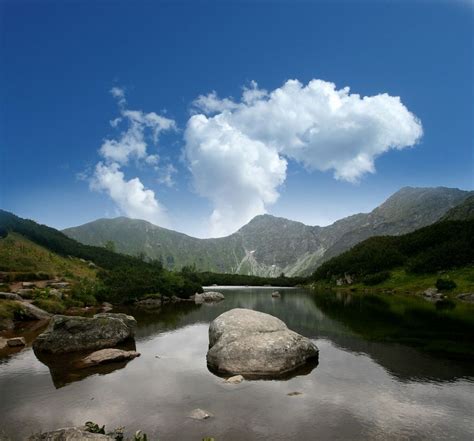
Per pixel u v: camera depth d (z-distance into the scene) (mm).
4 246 114875
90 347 30641
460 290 96188
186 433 14328
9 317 43906
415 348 29688
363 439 13680
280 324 28438
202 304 77875
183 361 26250
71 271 112812
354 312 57562
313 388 19719
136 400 18172
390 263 162250
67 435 12750
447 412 16234
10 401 18266
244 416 15961
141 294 80312
